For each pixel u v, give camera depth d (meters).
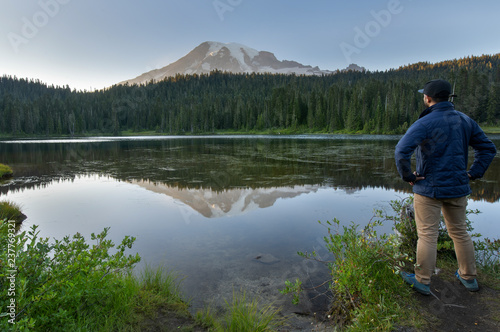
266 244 5.51
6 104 134.25
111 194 10.87
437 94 3.11
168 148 38.16
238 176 14.45
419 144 3.08
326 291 3.75
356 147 35.09
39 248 2.81
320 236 5.90
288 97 120.62
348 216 7.34
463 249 3.27
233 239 5.83
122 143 53.88
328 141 50.56
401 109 87.75
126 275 3.82
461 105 83.38
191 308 3.39
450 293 3.26
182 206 8.82
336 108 99.56
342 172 15.42
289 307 3.43
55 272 2.73
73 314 2.76
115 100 148.38
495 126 75.00
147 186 12.30
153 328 2.88
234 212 7.98
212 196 10.13
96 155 28.78
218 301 3.56
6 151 36.19
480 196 9.37
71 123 128.00
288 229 6.40
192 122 122.81
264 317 3.18
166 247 5.45
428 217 3.19
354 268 3.32
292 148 34.59
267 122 117.69
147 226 6.87
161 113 137.25
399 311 2.97
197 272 4.36
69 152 33.34
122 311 3.02
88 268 2.91
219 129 129.38
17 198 10.45
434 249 3.19
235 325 2.96
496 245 4.23
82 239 3.26
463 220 3.28
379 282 3.38
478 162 3.18
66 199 10.16
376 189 10.95
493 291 3.26
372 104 102.06
